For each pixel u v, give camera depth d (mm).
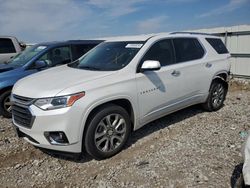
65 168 3705
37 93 3535
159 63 4066
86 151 3732
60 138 3447
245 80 9141
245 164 2516
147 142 4363
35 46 6879
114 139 3908
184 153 3924
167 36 4777
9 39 9703
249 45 8969
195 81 5074
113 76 3842
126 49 4449
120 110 3867
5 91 5742
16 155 4098
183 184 3160
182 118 5445
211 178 3248
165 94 4488
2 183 3420
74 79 3734
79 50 6918
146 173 3439
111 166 3670
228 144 4164
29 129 3562
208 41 5641
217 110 5930
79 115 3418
